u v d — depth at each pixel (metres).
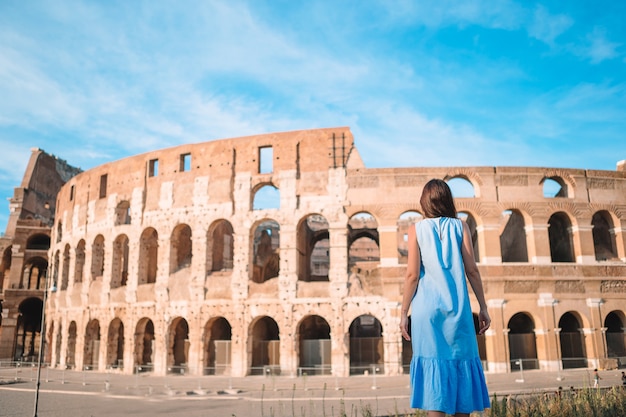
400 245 87.75
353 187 57.31
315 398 39.16
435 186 8.55
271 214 58.34
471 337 7.57
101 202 71.00
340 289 55.25
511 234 64.56
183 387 47.38
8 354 85.62
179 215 62.31
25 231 91.69
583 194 58.47
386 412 31.47
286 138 59.88
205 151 62.69
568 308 55.66
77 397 42.44
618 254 58.47
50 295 81.19
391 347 53.41
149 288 62.78
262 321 61.97
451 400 7.24
